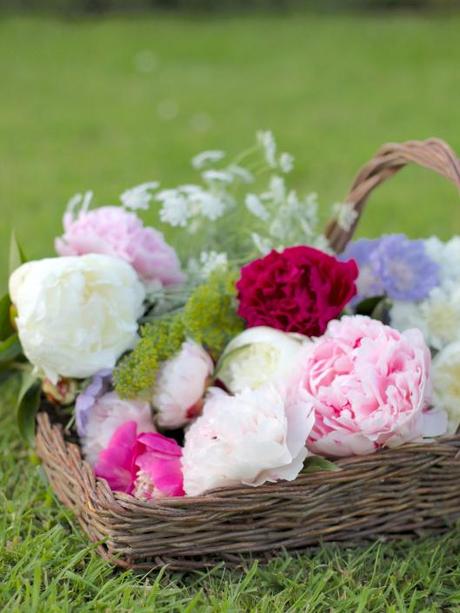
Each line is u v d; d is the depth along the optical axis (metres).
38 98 5.19
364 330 1.29
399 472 1.29
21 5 7.80
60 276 1.34
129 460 1.32
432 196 3.36
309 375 1.27
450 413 1.36
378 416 1.22
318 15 7.89
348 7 8.01
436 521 1.38
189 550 1.25
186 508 1.20
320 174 3.67
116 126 4.57
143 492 1.28
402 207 3.22
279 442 1.20
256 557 1.30
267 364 1.34
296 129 4.41
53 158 4.02
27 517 1.43
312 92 5.22
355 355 1.26
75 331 1.34
